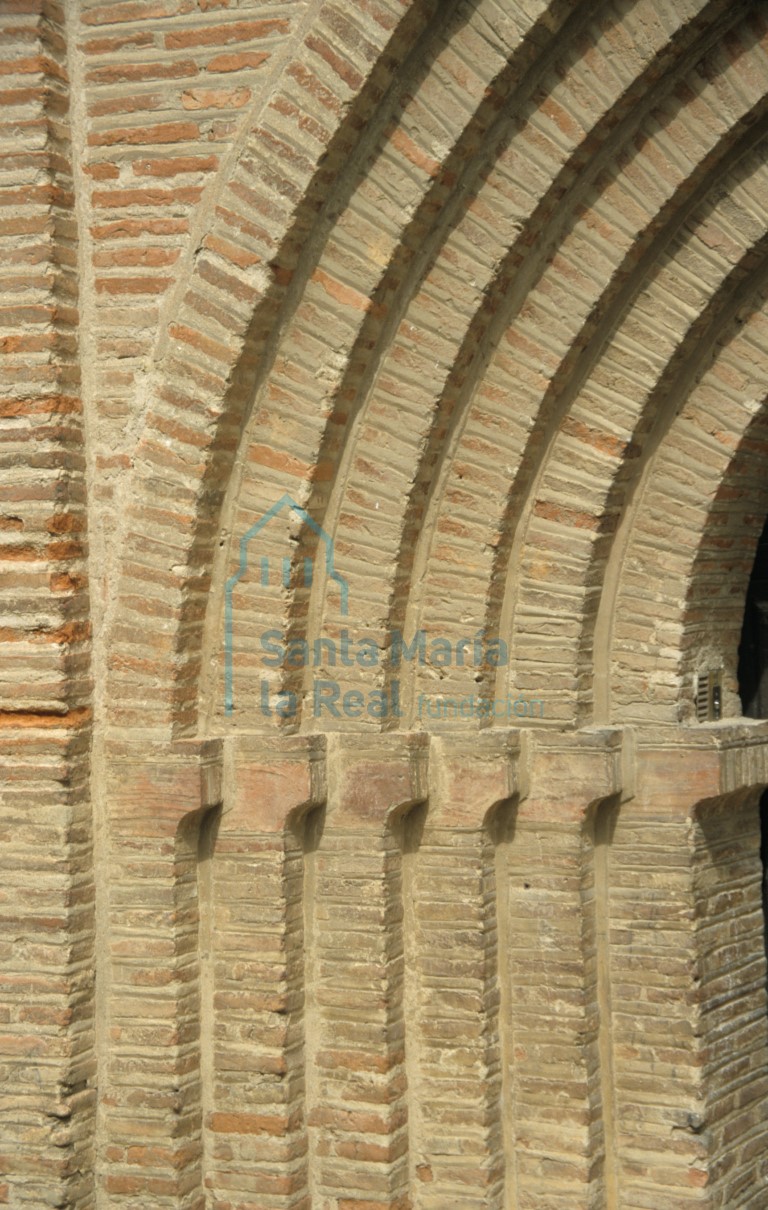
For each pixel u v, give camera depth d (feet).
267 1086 22.29
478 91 20.62
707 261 21.81
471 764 22.77
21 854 21.89
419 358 22.11
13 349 21.54
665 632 23.17
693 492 22.85
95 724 22.33
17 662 21.80
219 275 21.27
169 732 22.03
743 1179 23.48
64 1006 21.70
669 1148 22.81
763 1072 24.16
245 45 21.09
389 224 21.21
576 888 22.84
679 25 20.10
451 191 21.58
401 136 21.06
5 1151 21.84
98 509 22.21
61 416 21.62
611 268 21.65
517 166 21.34
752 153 21.52
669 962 22.94
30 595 21.75
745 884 24.17
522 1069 23.00
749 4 20.48
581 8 20.67
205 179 21.42
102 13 21.63
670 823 22.97
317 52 20.59
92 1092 22.13
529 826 23.11
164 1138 21.95
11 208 21.52
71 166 21.84
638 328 22.30
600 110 20.80
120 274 21.79
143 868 22.09
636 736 23.16
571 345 22.00
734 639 24.71
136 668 22.12
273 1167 22.21
